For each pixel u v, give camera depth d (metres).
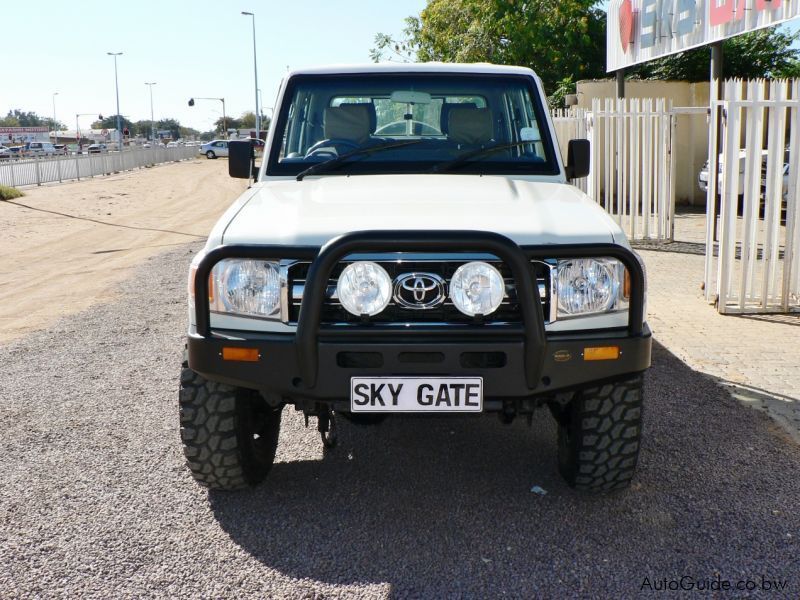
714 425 4.92
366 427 4.96
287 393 3.42
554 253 3.31
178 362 6.51
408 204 3.74
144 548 3.49
